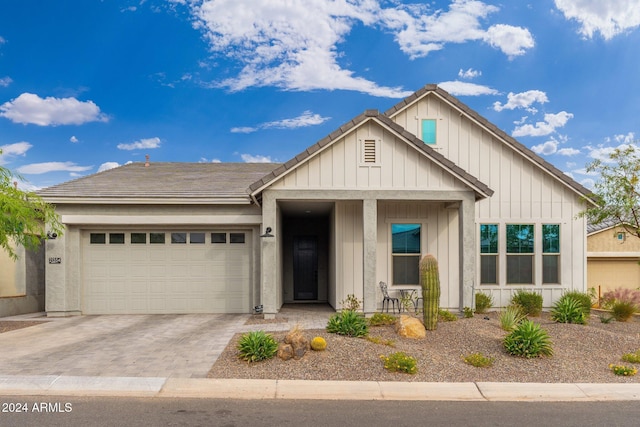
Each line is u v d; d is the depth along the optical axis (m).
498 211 14.27
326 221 17.28
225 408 6.14
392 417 5.93
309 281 17.47
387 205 13.74
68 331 10.79
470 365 8.09
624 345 9.21
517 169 14.43
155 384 6.95
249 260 13.64
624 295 16.44
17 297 13.91
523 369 7.95
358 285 13.50
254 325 11.27
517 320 10.69
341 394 6.77
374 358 8.06
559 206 14.40
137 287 13.45
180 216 13.16
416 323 9.75
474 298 12.45
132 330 10.85
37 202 11.23
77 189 13.34
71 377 7.20
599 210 13.46
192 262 13.57
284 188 12.11
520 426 5.70
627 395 6.98
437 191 12.22
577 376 7.72
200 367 7.74
